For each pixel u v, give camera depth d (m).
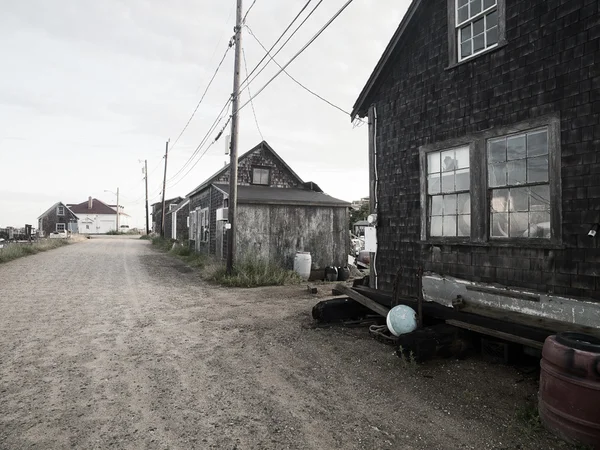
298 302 9.31
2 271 14.15
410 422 3.58
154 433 3.35
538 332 4.66
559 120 4.83
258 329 6.81
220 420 3.60
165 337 6.29
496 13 5.72
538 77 5.09
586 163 4.56
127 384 4.40
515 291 5.23
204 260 17.38
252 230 14.45
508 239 5.43
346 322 7.12
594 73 4.52
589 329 4.30
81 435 3.31
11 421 3.54
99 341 6.01
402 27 7.02
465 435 3.35
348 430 3.43
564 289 4.74
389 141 7.66
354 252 19.95
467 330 5.46
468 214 6.09
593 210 4.48
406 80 7.27
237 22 12.68
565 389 3.22
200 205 22.72
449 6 6.36
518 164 5.37
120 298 9.55
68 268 15.55
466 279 6.03
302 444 3.20
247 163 20.36
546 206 5.05
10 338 6.10
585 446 3.09
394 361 5.18
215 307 8.66
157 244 32.78
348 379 4.59
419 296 5.73
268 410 3.80
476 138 5.89
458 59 6.28
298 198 15.78
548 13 5.00
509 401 4.01
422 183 6.83
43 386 4.32
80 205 84.75
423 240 6.76
